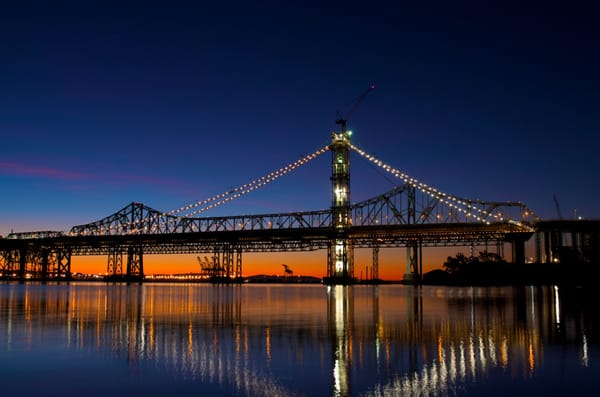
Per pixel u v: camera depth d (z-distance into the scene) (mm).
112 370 23094
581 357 25562
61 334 33531
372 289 133500
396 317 44844
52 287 140250
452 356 25922
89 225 193875
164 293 105688
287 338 31766
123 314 47969
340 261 154125
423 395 19328
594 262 123375
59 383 21062
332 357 25734
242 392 19766
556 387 20172
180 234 161125
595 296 78562
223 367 23625
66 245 182250
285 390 20000
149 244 172375
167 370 23047
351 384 20750
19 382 21219
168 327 37375
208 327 37500
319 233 145125
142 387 20453
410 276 177375
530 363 24281
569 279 121562
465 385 20531
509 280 135500
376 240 149500
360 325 38625
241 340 30984
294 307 58781
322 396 19297
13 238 198750
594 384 20531
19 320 41875
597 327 36688
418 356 25969
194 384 20828
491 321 40938
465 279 155250
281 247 164250
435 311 51438
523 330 35188
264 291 129250
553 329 35688
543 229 129125
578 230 128625
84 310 52562
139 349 27906
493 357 25609
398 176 150625
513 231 130250
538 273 127312
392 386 20453
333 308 57219
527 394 19328
